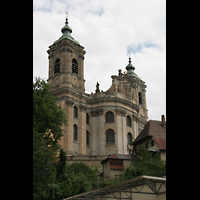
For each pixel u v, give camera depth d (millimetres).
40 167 32938
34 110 41844
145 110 95125
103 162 55375
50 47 79125
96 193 28141
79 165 52531
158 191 23781
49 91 45688
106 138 74750
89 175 49156
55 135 43844
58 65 76438
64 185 40625
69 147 66875
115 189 26672
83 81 77062
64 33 80062
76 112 72562
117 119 76125
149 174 41094
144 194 25375
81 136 71000
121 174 48344
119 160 53281
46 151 36531
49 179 38125
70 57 75812
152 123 56594
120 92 81375
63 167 45531
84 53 80188
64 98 70250
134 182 25125
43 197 36344
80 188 40656
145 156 46812
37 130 40656
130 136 78000
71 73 74438
